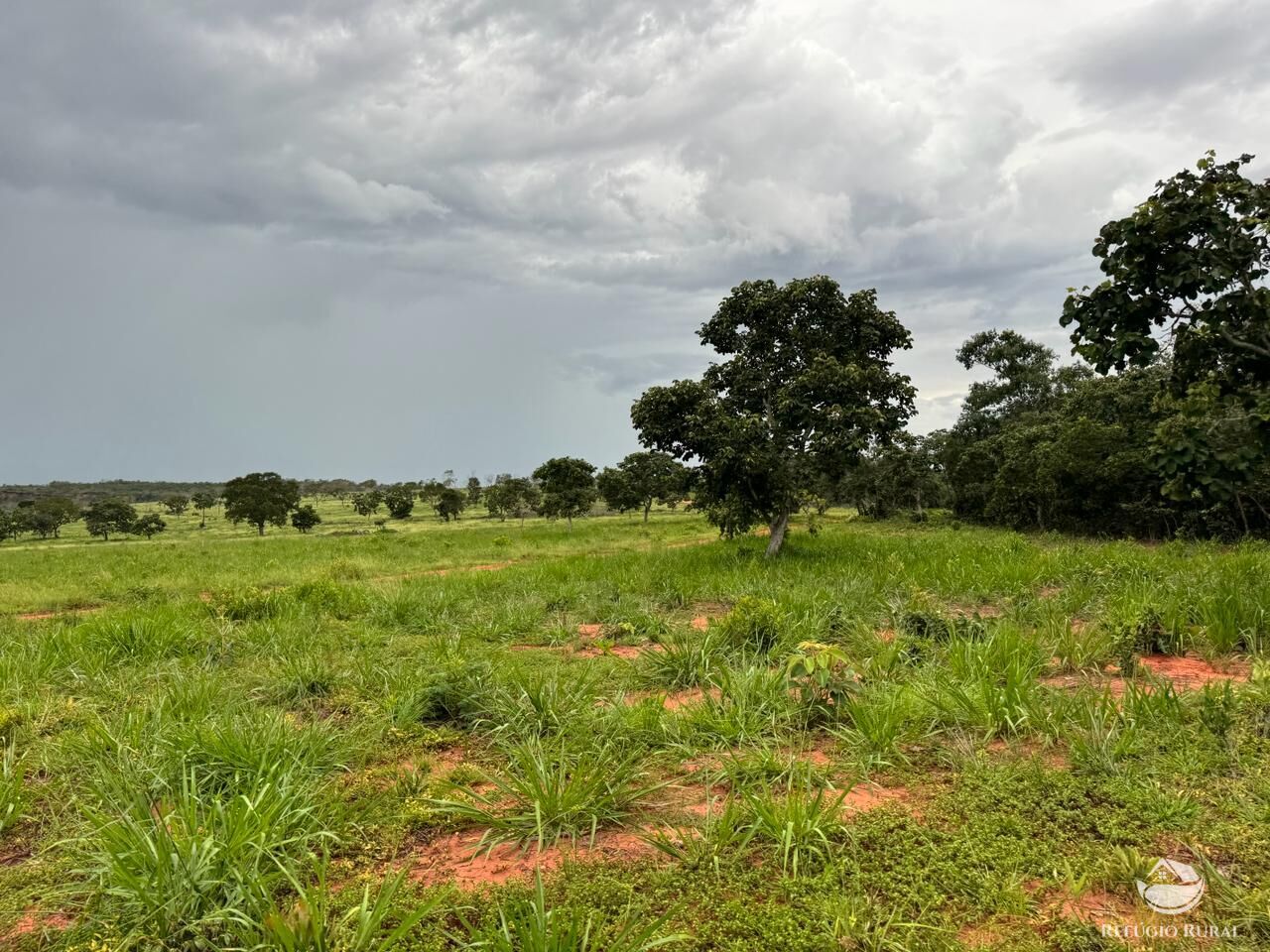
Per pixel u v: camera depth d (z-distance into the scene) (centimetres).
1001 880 295
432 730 512
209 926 278
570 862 324
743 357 1658
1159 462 857
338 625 912
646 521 4556
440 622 896
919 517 3988
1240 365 865
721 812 373
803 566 1359
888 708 472
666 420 1630
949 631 712
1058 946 258
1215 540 1848
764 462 1505
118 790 379
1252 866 296
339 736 475
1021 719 453
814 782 402
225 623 873
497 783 392
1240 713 446
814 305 1612
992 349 4231
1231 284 807
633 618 888
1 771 419
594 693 575
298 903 260
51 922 293
